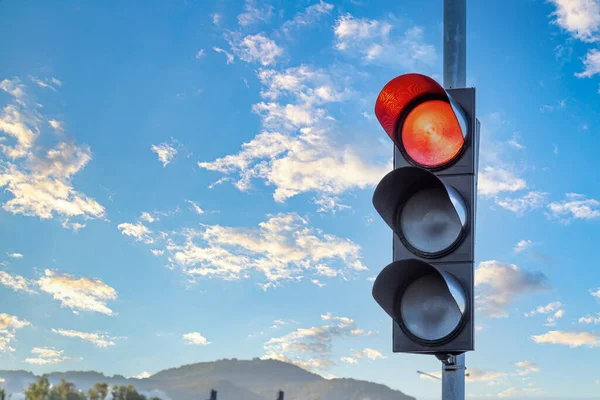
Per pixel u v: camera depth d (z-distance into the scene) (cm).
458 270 477
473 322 464
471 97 511
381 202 498
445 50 548
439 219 491
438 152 504
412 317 476
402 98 514
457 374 480
